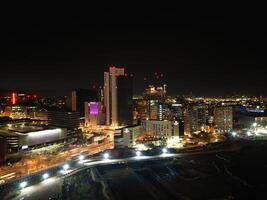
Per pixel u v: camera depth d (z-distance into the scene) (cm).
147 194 16950
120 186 18288
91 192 17162
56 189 17350
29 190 17200
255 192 17300
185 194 16988
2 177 18925
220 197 16562
